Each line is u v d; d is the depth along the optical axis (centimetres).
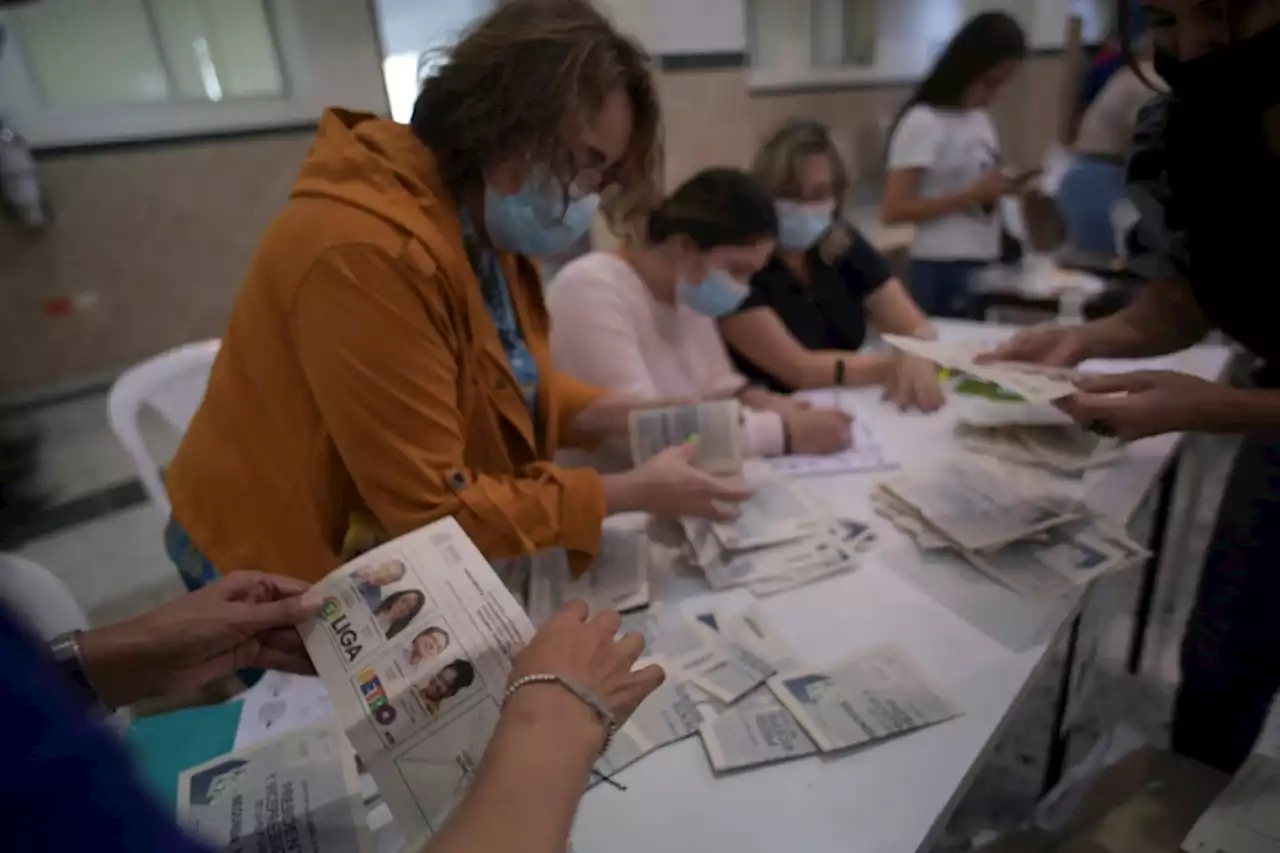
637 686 59
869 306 207
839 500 126
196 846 34
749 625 98
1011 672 88
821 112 374
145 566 208
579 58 92
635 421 128
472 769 62
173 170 236
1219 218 112
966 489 120
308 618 74
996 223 279
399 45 281
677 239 152
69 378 227
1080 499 122
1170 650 184
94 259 226
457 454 96
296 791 79
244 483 102
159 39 230
